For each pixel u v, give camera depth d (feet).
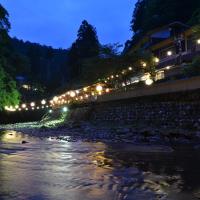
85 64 168.25
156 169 35.86
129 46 255.70
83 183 29.60
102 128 100.68
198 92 76.33
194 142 62.34
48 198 24.98
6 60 196.85
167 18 221.46
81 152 51.85
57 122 176.14
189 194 25.67
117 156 46.52
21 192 26.63
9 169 36.58
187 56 131.95
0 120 225.15
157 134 72.64
